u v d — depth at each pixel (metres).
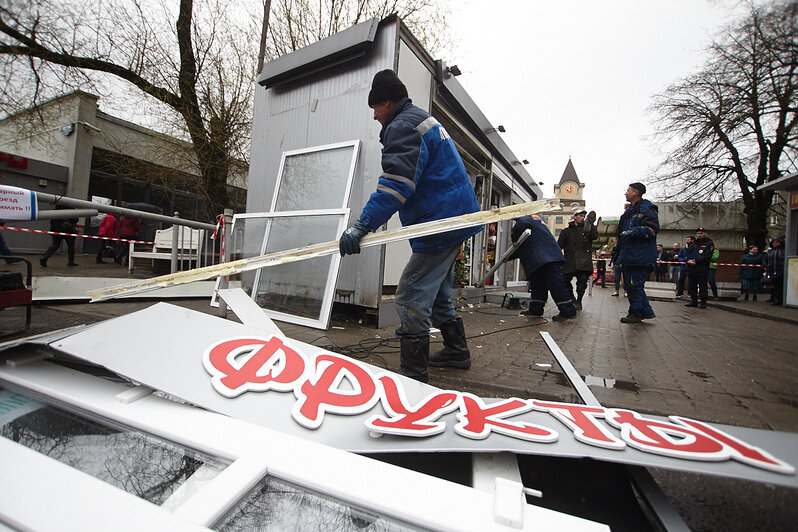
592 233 6.26
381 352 2.82
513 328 4.22
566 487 1.22
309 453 0.95
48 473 0.78
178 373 1.27
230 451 0.95
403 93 1.99
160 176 10.12
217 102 9.85
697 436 1.05
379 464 0.91
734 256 19.22
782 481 0.86
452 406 1.28
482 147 6.70
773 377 2.41
